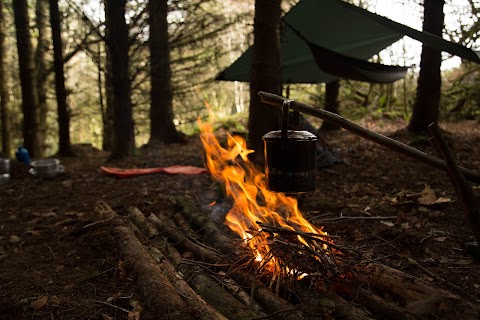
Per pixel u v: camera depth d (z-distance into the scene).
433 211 3.62
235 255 2.69
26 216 4.64
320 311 2.06
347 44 7.42
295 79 8.47
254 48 5.36
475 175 2.25
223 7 13.38
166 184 5.51
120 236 3.31
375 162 6.19
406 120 12.20
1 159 6.83
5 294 2.58
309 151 2.22
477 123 10.98
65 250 3.37
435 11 7.27
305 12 6.33
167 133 11.11
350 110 13.42
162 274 2.61
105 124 13.42
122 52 8.55
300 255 2.36
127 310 2.34
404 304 2.13
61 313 2.36
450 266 2.63
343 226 3.39
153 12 9.28
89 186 6.00
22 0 10.40
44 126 13.76
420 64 7.75
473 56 4.88
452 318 1.88
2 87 11.49
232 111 21.06
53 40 10.18
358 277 2.33
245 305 2.22
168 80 11.19
